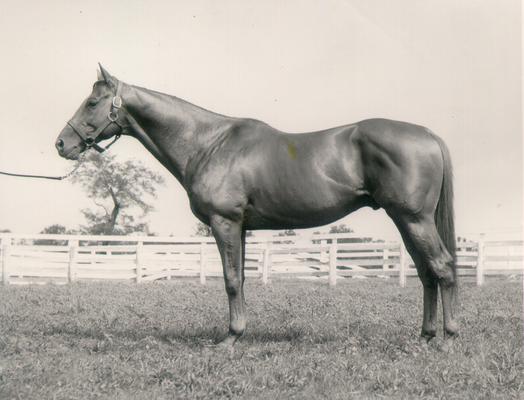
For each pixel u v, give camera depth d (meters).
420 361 6.18
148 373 5.79
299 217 6.84
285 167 6.76
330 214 6.78
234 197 6.90
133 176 49.56
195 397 5.14
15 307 11.70
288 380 5.58
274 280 22.81
